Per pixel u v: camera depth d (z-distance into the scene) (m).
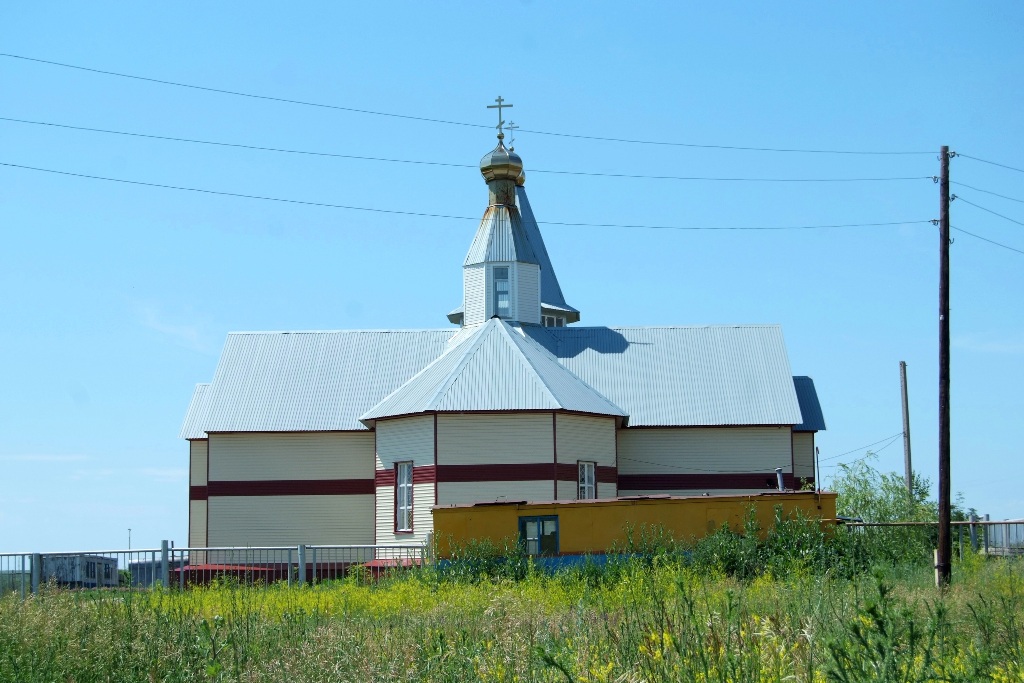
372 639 15.89
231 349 51.19
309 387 48.50
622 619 16.00
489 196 51.78
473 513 31.67
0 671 15.22
